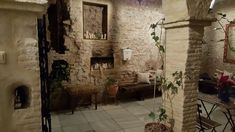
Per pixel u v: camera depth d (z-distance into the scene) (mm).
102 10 5238
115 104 5195
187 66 2865
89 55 5020
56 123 3941
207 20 2832
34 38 1675
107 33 5195
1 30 1553
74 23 4699
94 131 3568
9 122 1652
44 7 1640
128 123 3941
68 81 4812
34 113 1728
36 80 1707
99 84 5246
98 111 4668
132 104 5215
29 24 1641
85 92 4590
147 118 4207
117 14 5262
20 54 1630
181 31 2900
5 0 1472
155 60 6047
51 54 4508
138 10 5562
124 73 5602
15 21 1594
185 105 2924
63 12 4484
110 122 3994
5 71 1593
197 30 2855
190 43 2816
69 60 4762
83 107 4926
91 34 5031
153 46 5945
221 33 6297
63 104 4812
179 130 2998
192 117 3025
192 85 2959
